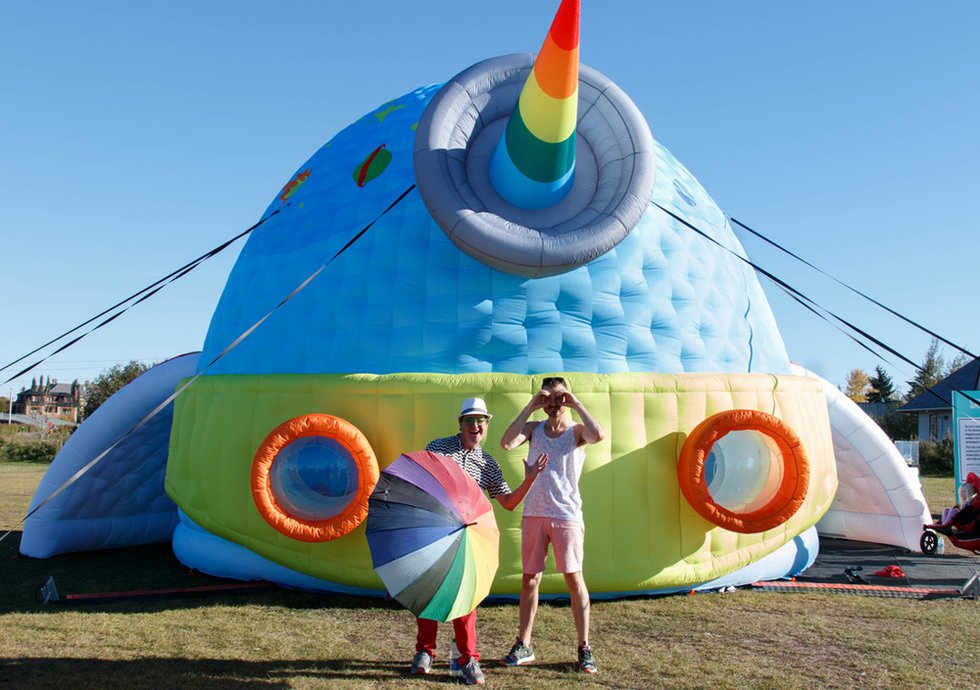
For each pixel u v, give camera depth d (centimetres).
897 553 924
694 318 704
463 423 465
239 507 665
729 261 780
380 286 668
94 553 894
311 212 761
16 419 7506
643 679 448
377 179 732
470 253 641
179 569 789
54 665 461
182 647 499
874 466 938
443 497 430
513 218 652
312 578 645
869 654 505
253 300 754
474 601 426
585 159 687
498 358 640
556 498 466
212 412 699
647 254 699
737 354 727
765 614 604
